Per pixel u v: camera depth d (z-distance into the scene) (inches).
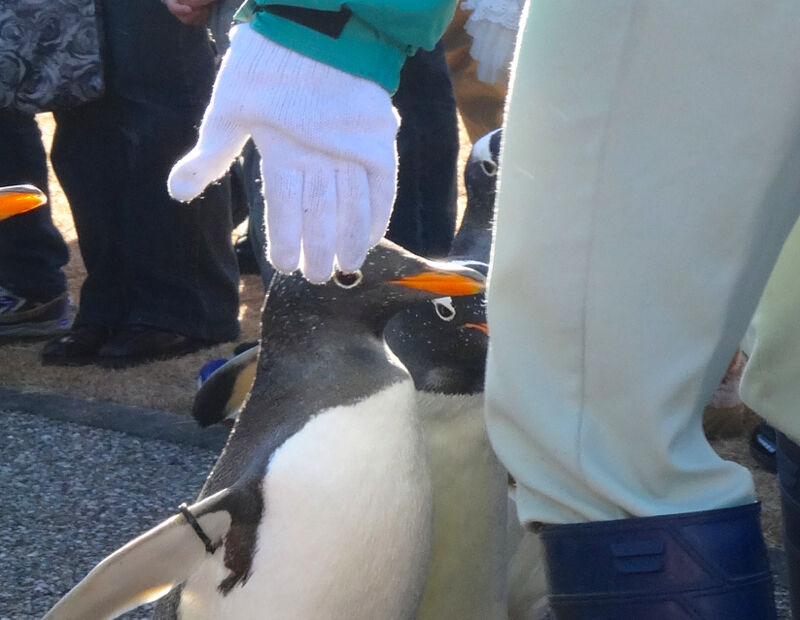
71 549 109.7
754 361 65.7
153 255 159.9
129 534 113.2
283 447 63.9
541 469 56.4
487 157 86.4
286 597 62.6
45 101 145.3
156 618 69.9
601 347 52.2
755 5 48.2
